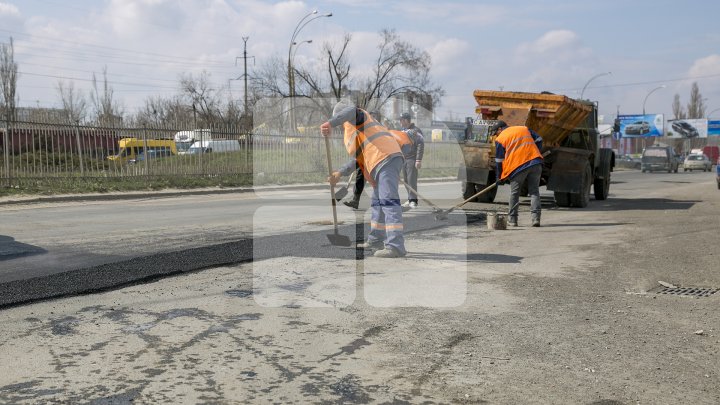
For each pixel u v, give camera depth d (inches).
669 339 179.5
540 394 137.7
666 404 134.0
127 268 257.9
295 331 177.6
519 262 287.4
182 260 275.1
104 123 858.8
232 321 185.9
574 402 133.7
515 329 185.0
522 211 525.7
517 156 418.6
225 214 500.7
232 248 309.0
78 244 326.3
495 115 576.1
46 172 770.8
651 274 268.8
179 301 207.0
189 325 181.6
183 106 2409.0
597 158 646.5
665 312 209.3
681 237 377.7
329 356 158.7
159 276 243.1
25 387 136.0
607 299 224.8
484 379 145.9
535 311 205.2
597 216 498.0
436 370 150.9
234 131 979.9
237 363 152.5
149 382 139.8
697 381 147.5
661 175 1733.5
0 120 740.7
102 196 732.0
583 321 195.8
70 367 148.1
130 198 752.3
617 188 956.6
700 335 184.4
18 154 753.6
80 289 221.1
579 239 364.2
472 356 161.2
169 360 153.7
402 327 183.5
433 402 132.5
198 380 141.4
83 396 131.6
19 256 289.0
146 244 325.7
